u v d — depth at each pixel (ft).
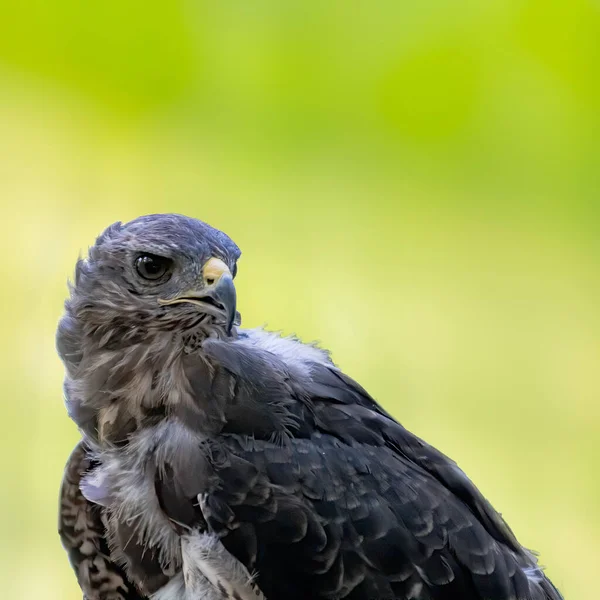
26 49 35.24
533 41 35.86
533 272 36.76
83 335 22.34
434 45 36.01
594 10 35.47
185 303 21.77
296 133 36.35
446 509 21.58
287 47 36.04
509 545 23.16
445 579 20.72
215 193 35.96
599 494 35.01
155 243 21.76
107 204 35.37
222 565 20.03
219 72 35.96
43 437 33.06
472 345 35.70
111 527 22.53
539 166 36.76
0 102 35.22
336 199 36.45
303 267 35.99
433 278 36.50
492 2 35.83
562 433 35.45
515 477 35.29
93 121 35.63
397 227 36.52
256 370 21.77
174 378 21.58
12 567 31.89
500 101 36.27
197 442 20.94
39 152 35.29
